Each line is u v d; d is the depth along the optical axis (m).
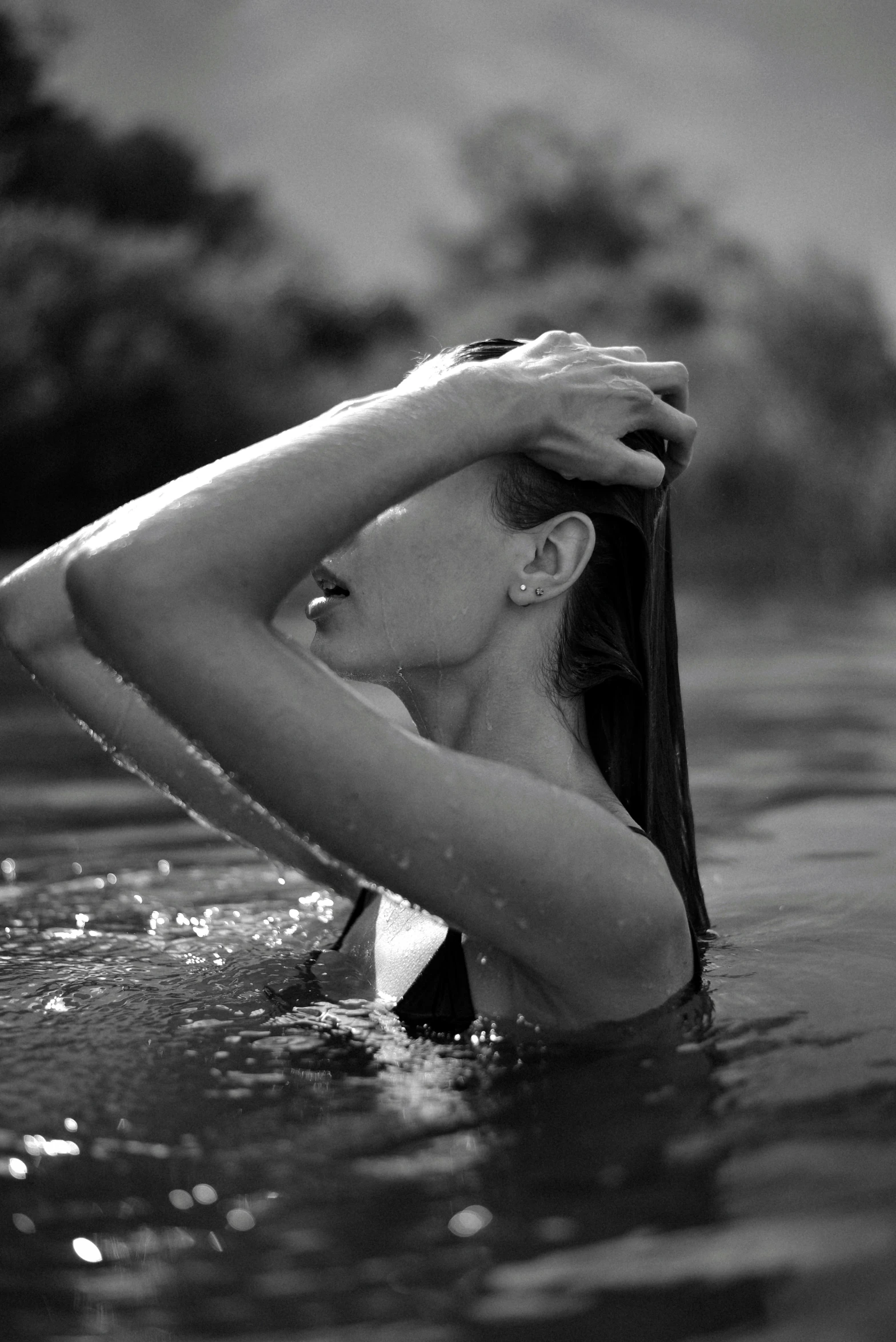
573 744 1.37
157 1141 0.97
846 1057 1.09
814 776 2.86
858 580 13.55
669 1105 1.00
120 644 1.08
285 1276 0.79
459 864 1.14
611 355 1.36
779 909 1.62
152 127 20.56
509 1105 1.02
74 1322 0.76
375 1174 0.91
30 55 20.17
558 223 21.03
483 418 1.21
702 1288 0.75
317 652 1.34
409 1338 0.72
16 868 2.10
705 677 5.22
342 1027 1.23
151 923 1.67
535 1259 0.79
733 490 16.38
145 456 16.80
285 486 1.11
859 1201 0.83
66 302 16.94
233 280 18.72
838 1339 0.70
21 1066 1.13
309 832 1.14
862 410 17.91
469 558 1.31
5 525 16.12
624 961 1.21
